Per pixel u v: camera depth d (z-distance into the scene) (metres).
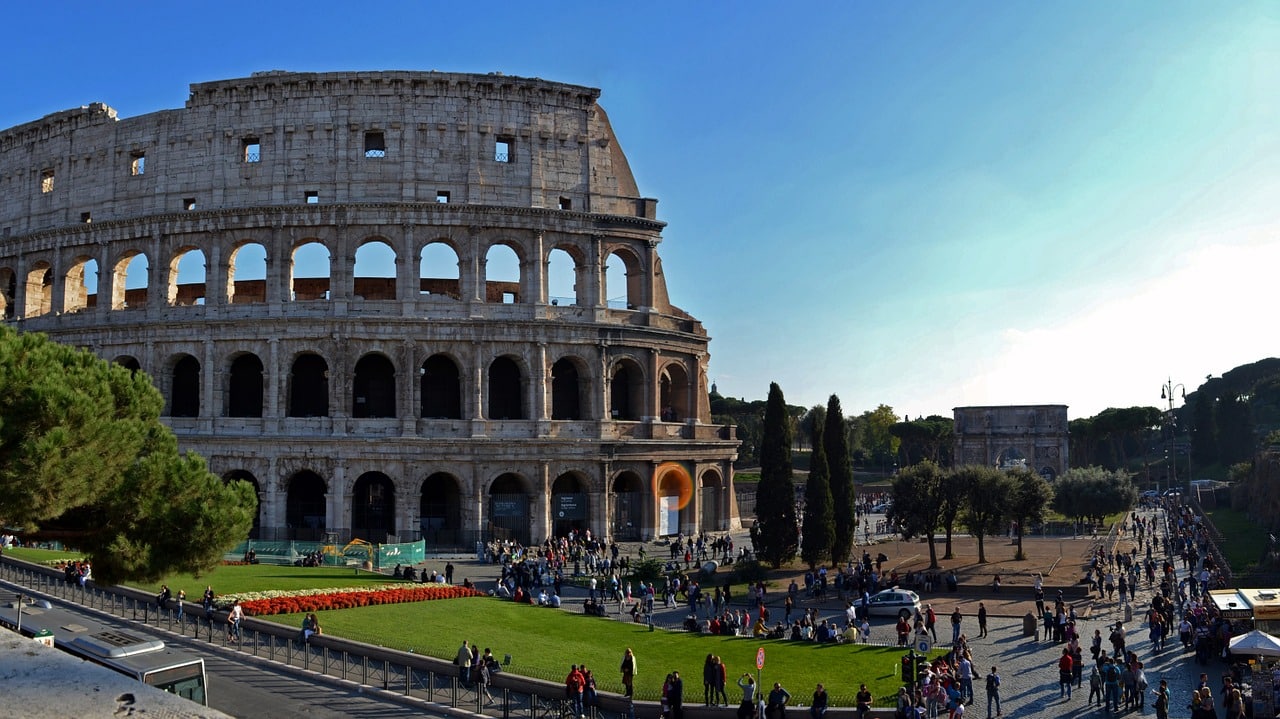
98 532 38.50
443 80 108.19
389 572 85.25
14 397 33.19
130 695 7.33
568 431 107.62
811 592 84.06
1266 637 50.03
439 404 111.00
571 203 112.06
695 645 61.00
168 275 107.69
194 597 65.19
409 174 107.12
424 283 117.12
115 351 106.75
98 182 112.12
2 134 118.31
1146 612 75.31
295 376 109.31
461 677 50.41
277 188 106.69
